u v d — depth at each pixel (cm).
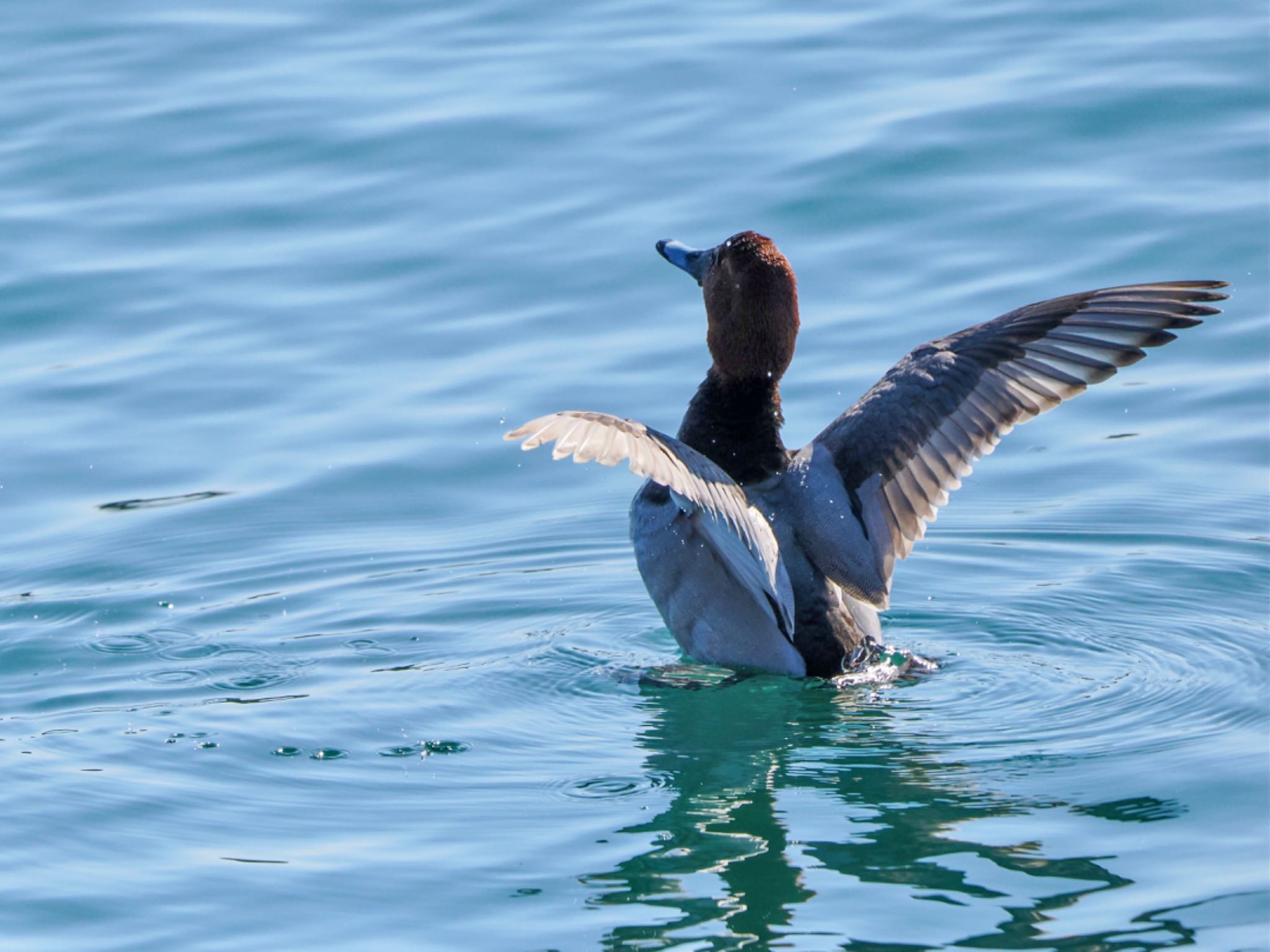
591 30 1738
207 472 1211
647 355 1293
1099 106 1514
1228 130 1471
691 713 871
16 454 1225
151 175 1529
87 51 1742
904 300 1311
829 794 775
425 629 1009
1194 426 1221
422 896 687
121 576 1085
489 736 849
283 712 884
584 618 1021
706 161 1492
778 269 923
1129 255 1330
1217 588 1016
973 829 727
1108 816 734
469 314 1352
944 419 859
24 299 1383
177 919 675
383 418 1256
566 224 1434
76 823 757
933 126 1505
